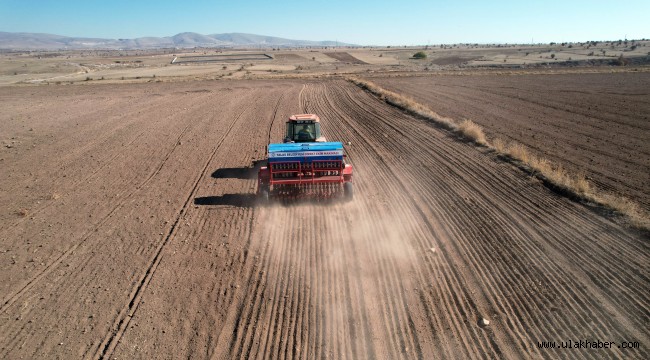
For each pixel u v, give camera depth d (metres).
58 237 10.23
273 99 35.25
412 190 12.78
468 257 8.67
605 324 6.55
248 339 6.52
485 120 24.23
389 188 13.04
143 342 6.52
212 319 7.03
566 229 9.73
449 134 20.44
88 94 40.59
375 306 7.22
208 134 21.88
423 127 22.41
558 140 19.02
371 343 6.34
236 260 8.89
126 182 14.38
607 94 34.75
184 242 9.75
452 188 12.83
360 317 6.95
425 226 10.23
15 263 9.03
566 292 7.37
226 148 18.89
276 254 9.09
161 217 11.29
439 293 7.52
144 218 11.26
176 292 7.79
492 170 14.57
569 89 38.78
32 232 10.55
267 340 6.48
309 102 33.25
